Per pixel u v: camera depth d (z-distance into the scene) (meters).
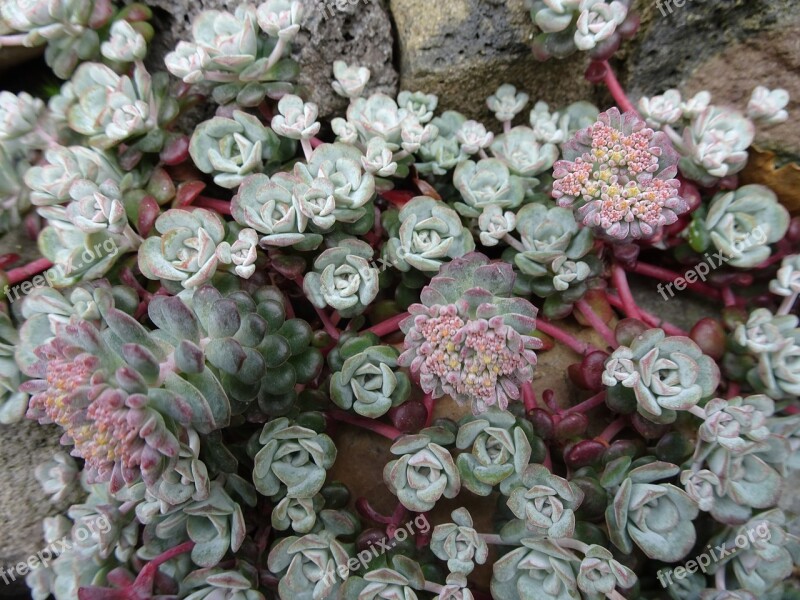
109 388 0.14
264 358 0.16
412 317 0.17
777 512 0.17
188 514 0.17
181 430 0.15
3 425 0.19
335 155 0.19
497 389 0.16
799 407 0.19
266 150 0.20
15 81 0.22
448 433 0.17
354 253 0.18
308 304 0.21
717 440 0.16
